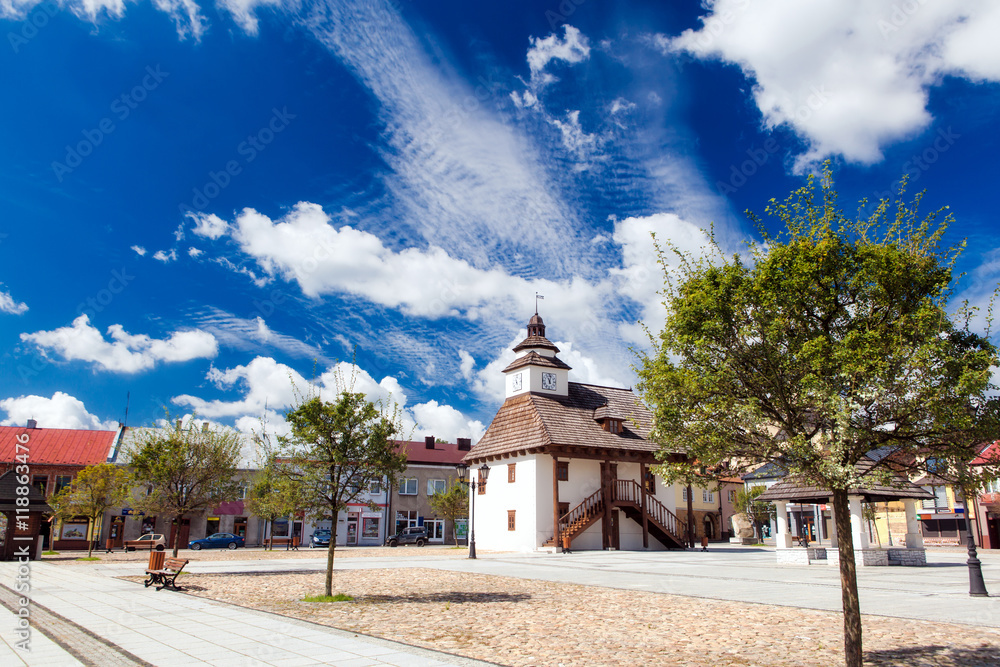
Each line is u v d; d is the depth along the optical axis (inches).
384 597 578.6
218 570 902.4
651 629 405.4
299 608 504.1
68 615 463.5
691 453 327.9
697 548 1622.8
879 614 455.2
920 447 288.2
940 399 263.4
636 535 1560.0
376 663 306.7
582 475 1521.9
